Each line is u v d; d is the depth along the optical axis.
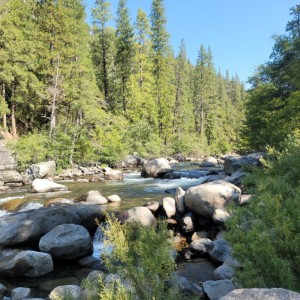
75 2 37.19
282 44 23.97
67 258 7.82
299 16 25.17
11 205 13.05
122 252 3.36
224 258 7.23
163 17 52.72
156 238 3.48
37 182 17.47
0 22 28.64
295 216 3.37
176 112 57.00
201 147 55.56
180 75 59.66
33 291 6.26
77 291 5.22
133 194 15.42
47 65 31.97
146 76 46.25
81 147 28.91
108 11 45.16
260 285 3.06
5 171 21.17
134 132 38.59
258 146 25.41
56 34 32.47
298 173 4.72
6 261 7.19
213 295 5.06
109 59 47.22
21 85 29.48
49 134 28.80
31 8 35.75
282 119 21.17
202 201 9.61
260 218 3.83
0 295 6.01
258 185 4.50
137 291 3.02
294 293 2.16
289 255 3.18
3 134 29.53
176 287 3.26
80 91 32.28
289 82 23.50
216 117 68.94
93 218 9.95
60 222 8.98
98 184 19.64
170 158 42.75
